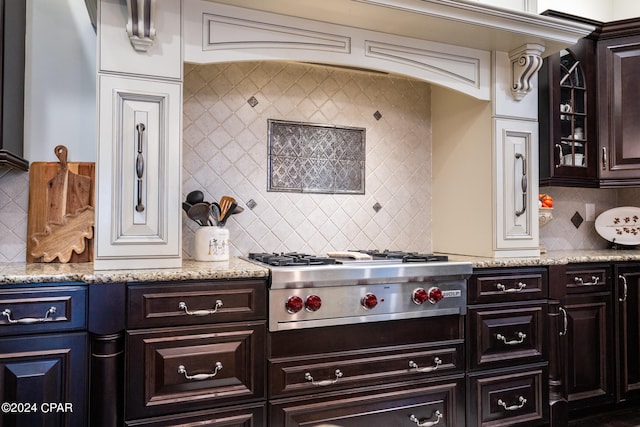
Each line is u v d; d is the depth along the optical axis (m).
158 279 1.50
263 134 2.31
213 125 2.22
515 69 2.29
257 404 1.61
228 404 1.58
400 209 2.61
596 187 2.73
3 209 1.91
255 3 1.80
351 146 2.50
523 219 2.31
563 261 2.18
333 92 2.47
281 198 2.34
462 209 2.45
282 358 1.65
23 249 1.92
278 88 2.35
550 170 2.60
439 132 2.64
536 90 2.34
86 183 1.95
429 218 2.68
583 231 3.07
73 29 2.05
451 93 2.55
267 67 2.33
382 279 1.77
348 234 2.47
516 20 2.03
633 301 2.44
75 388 1.44
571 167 2.64
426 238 2.67
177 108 1.73
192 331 1.54
